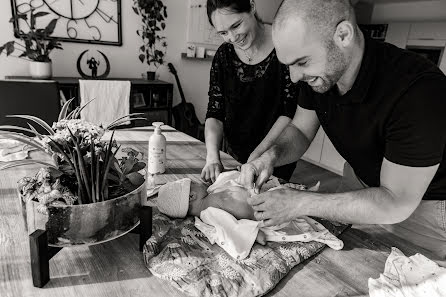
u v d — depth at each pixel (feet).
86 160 2.27
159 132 4.02
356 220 2.49
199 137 10.68
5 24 7.83
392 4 10.55
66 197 2.21
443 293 2.16
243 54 4.71
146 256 2.37
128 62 9.83
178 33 10.48
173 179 3.91
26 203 2.22
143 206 2.52
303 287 2.22
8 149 4.17
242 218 3.00
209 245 2.59
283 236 2.68
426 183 2.37
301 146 3.80
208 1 3.96
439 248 3.21
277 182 3.68
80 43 8.86
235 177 3.54
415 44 9.73
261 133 5.09
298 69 2.31
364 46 2.58
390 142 2.48
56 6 8.27
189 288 2.09
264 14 11.50
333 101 2.97
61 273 2.20
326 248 2.69
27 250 2.39
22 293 2.01
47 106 5.71
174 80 10.91
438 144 2.27
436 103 2.25
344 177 4.71
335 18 2.11
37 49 7.60
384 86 2.52
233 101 4.97
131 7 9.39
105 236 2.34
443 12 9.21
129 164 2.61
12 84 5.53
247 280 2.20
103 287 2.11
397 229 3.45
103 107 7.65
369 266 2.48
